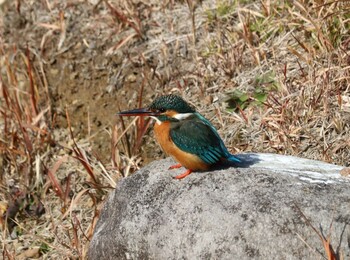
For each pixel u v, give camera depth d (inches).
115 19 576.4
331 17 493.4
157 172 371.6
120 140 508.4
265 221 326.6
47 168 499.8
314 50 487.8
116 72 553.9
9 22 618.8
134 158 494.0
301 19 510.0
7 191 502.3
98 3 589.6
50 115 553.0
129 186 373.4
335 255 315.6
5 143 522.9
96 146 527.5
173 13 565.3
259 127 472.4
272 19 523.8
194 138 355.6
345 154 439.5
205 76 517.3
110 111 542.6
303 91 468.1
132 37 561.9
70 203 481.1
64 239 464.4
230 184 346.3
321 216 324.2
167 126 364.5
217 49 527.5
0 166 519.8
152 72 542.3
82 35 583.2
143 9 576.4
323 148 444.1
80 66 570.6
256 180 345.7
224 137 478.3
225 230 330.3
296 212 326.3
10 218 488.1
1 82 561.0
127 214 359.6
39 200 496.1
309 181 343.9
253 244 324.8
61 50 582.2
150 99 530.9
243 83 502.0
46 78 577.9
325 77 466.6
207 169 361.1
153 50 550.3
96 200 478.3
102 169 489.7
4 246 452.4
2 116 556.4
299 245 320.2
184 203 345.4
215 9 553.9
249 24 526.9
